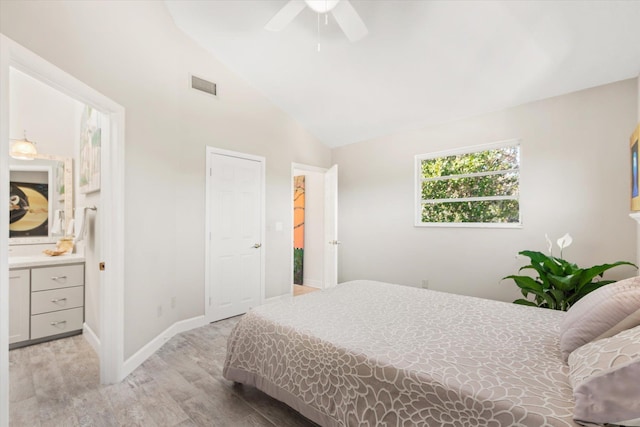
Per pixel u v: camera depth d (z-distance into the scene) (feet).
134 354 7.54
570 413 2.93
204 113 10.71
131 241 7.49
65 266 9.41
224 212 11.39
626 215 8.47
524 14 7.11
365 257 14.60
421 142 12.76
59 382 6.81
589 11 6.74
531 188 10.02
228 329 10.26
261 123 12.74
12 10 4.54
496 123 10.80
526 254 8.93
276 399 5.94
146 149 8.21
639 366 2.73
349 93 11.61
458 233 11.62
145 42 8.18
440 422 3.47
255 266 12.46
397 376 3.89
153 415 5.65
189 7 9.04
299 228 17.88
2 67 4.18
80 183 10.22
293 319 5.91
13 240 9.98
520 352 4.36
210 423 5.43
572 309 4.84
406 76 10.02
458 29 7.88
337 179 14.69
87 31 6.15
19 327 8.65
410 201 13.05
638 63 7.88
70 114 10.95
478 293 11.13
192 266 10.35
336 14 6.35
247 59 10.96
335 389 4.48
